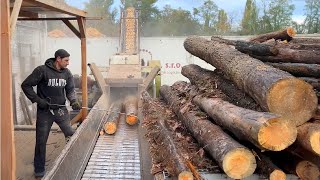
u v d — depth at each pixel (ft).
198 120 13.14
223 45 16.01
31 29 39.75
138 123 22.66
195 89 16.98
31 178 17.21
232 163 9.36
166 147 12.73
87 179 14.56
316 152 8.86
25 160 19.62
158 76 36.88
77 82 35.40
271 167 9.61
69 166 13.44
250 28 89.35
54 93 17.40
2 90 10.22
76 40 57.11
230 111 10.70
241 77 11.48
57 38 56.85
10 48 10.16
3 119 10.28
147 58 59.16
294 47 14.34
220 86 14.79
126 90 29.68
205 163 11.16
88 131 18.22
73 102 18.12
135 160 16.75
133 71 31.09
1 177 10.37
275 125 8.42
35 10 19.56
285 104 9.47
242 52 14.53
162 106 20.99
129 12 51.47
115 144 19.13
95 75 29.63
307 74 12.19
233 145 9.55
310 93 9.50
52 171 11.37
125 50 45.03
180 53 59.57
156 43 59.21
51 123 17.58
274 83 9.34
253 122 8.74
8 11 10.05
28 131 26.03
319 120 9.76
